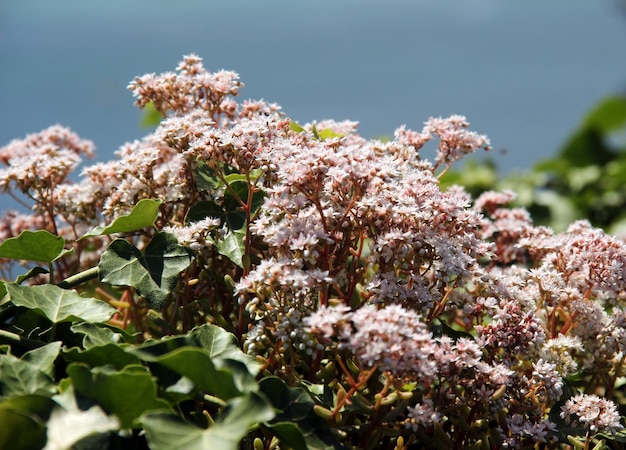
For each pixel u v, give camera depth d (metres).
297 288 1.03
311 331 1.00
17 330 1.08
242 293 1.04
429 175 1.10
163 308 1.12
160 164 1.18
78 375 0.99
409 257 1.06
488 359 1.07
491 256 1.08
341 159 1.05
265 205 1.05
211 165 1.08
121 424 0.99
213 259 1.12
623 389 1.18
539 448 1.11
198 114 1.12
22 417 0.97
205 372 1.00
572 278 1.12
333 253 1.07
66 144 1.23
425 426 1.03
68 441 0.96
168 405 0.99
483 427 1.07
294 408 1.01
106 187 1.16
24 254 1.10
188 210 1.11
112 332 1.05
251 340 1.05
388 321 0.99
